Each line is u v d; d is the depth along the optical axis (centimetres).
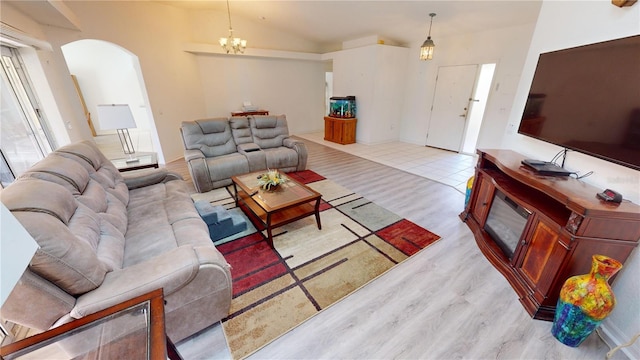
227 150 389
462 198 330
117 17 389
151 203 220
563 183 165
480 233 232
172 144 505
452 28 477
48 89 305
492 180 221
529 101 224
